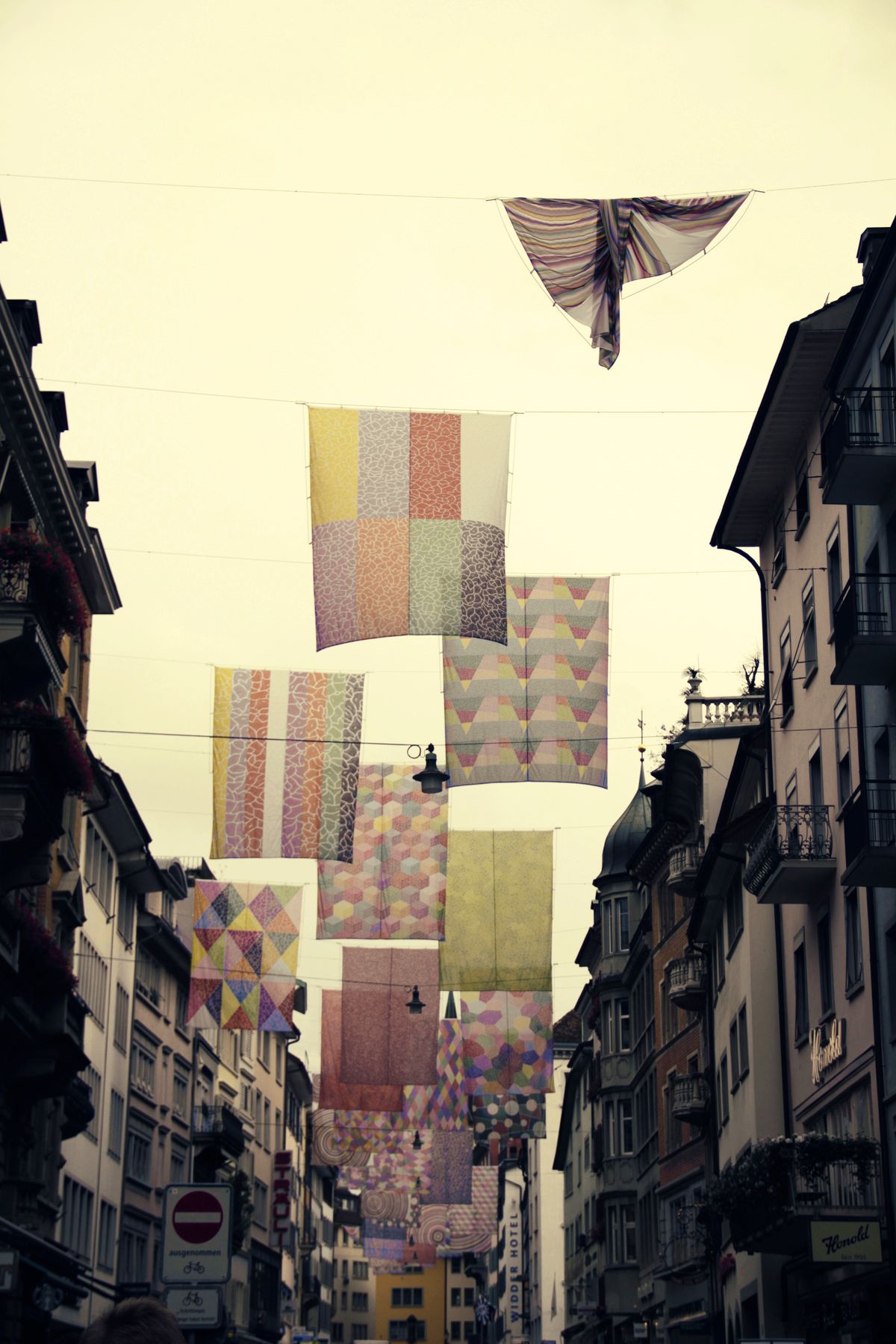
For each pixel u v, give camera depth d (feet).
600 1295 206.49
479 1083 127.95
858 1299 91.81
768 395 107.14
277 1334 267.59
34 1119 120.98
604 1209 203.21
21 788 88.28
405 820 106.32
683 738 151.64
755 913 121.80
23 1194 108.47
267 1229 264.52
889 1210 86.63
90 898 156.15
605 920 211.20
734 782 128.67
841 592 96.48
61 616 92.38
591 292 57.47
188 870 224.74
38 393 101.86
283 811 90.99
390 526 72.54
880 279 84.99
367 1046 128.67
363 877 105.81
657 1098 176.24
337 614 71.92
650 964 186.50
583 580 84.99
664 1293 174.50
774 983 120.37
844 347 92.32
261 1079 262.88
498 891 117.39
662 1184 171.83
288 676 92.07
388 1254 244.83
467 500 72.74
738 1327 127.03
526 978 116.37
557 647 84.28
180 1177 200.54
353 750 91.66
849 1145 89.35
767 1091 118.32
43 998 104.42
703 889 134.21
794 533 113.80
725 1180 101.09
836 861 99.96
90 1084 154.51
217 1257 50.90
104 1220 161.48
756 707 157.48
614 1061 204.85
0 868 96.53
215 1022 124.98
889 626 84.79
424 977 129.59
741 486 118.52
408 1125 151.53
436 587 72.38
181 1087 203.41
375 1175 240.53
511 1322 335.67
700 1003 149.48
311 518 72.54
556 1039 302.66
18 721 89.61
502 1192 375.04
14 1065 104.17
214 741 91.40
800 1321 108.78
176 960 195.72
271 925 126.52
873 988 89.97
